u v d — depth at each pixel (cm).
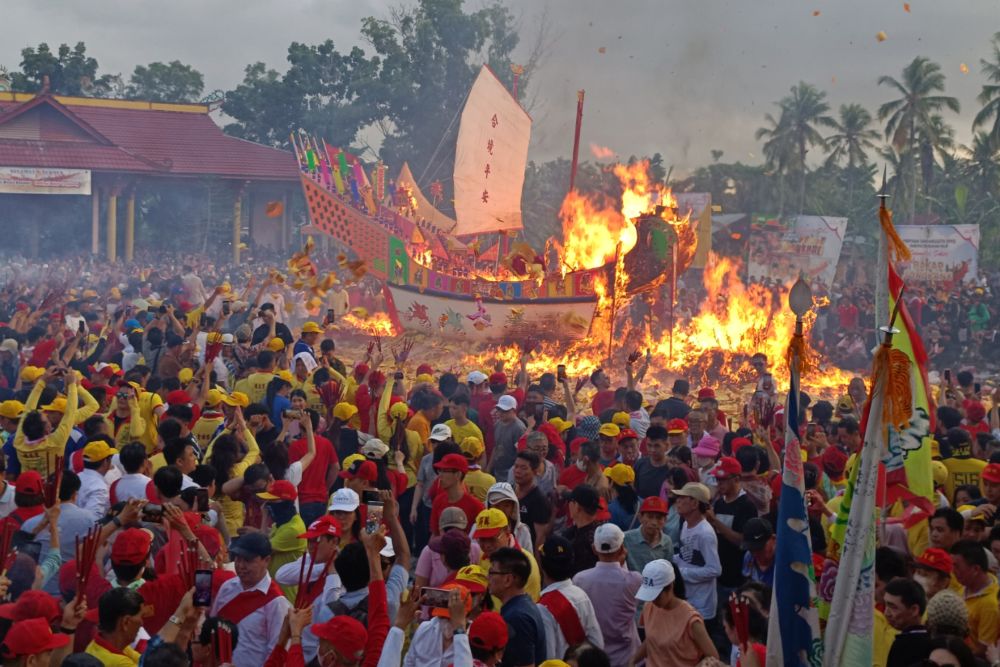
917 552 941
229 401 1174
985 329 3484
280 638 616
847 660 607
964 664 593
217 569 756
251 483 992
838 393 2697
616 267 2988
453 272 3550
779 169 8988
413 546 1353
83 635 700
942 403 1523
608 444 1168
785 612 612
